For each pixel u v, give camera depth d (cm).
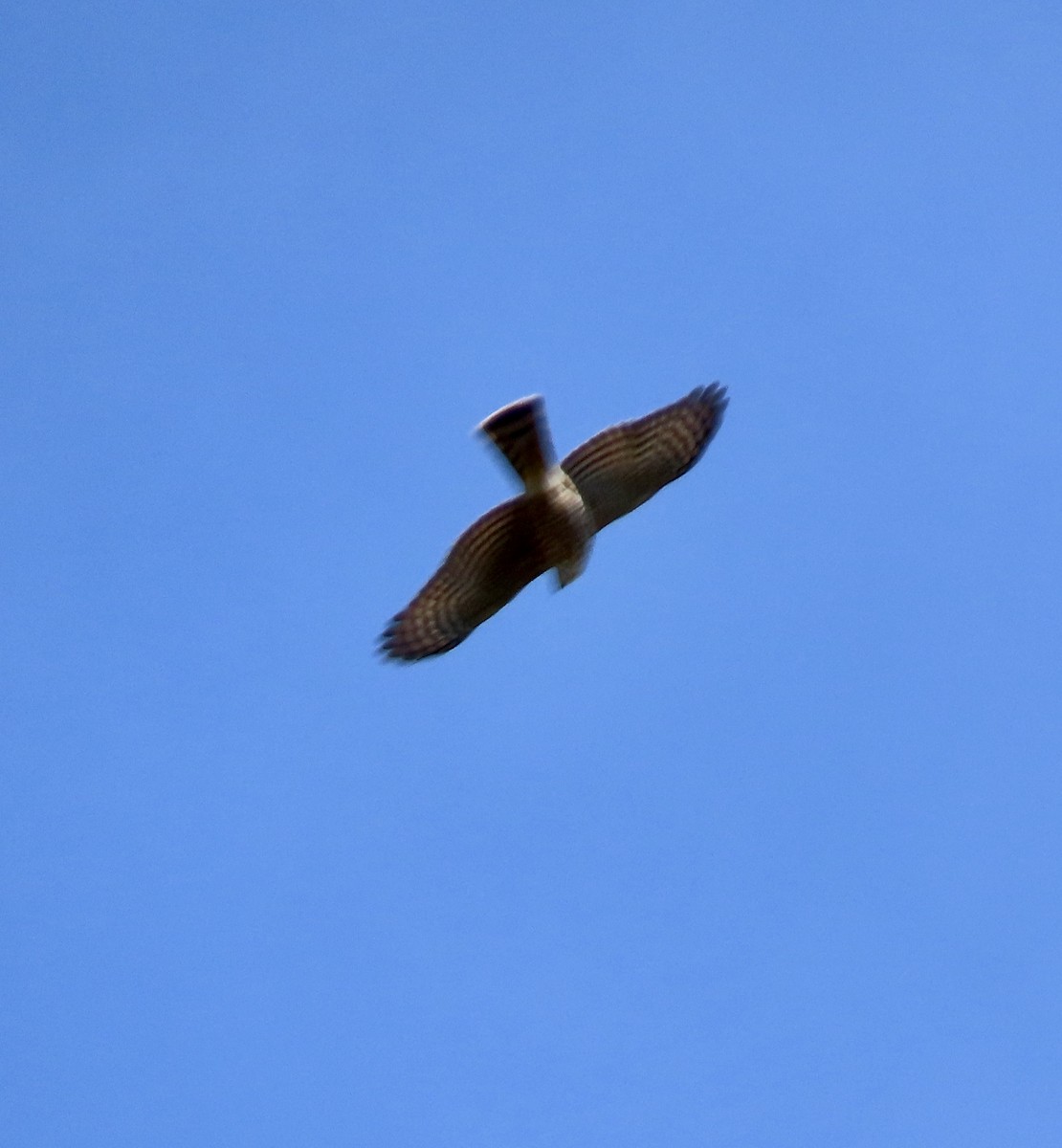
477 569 3394
